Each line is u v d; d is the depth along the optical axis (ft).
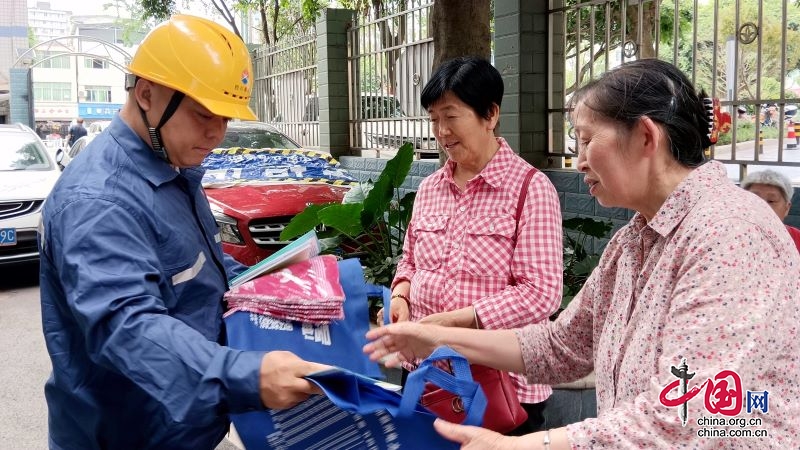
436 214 8.13
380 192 14.61
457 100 7.70
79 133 75.97
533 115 21.77
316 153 23.91
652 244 4.98
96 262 5.01
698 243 4.38
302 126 39.11
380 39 31.60
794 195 15.55
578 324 6.01
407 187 29.25
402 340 6.35
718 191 4.61
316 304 5.75
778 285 4.24
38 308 22.18
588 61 21.04
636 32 18.83
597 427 4.30
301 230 14.82
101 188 5.24
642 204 4.98
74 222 5.11
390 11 31.78
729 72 16.65
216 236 6.21
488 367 6.40
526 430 7.82
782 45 15.56
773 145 16.14
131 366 4.80
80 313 4.90
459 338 6.28
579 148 5.14
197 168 5.98
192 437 5.57
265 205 19.24
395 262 15.58
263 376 4.68
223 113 5.40
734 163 16.70
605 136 4.88
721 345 4.08
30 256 23.79
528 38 21.43
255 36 72.90
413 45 28.89
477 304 7.29
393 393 5.14
